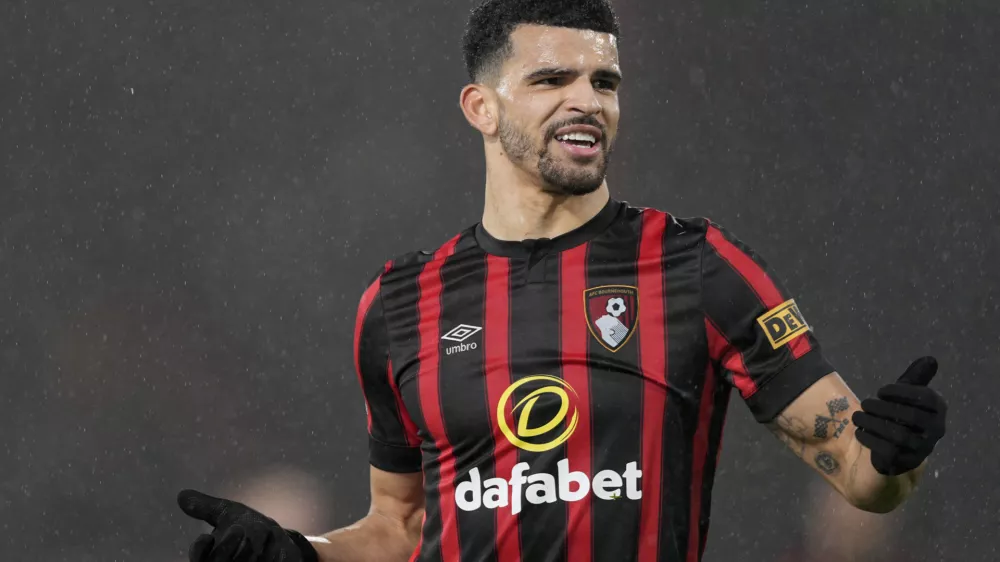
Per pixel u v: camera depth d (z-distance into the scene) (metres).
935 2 37.56
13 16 38.84
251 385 36.81
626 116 39.00
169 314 37.59
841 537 31.27
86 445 35.75
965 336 35.59
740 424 32.34
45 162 38.56
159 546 34.72
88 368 36.66
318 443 36.16
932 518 31.33
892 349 36.00
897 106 37.72
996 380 34.69
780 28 38.53
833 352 36.19
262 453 35.94
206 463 35.75
